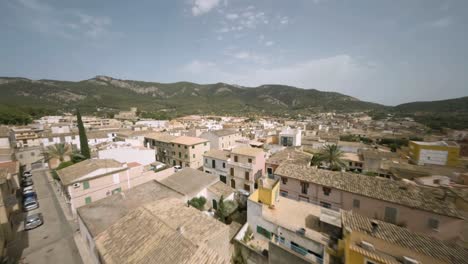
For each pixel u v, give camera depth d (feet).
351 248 47.50
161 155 184.24
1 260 62.13
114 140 218.38
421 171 125.49
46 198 111.96
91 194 91.30
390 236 47.29
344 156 170.60
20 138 205.67
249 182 111.65
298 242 60.39
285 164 101.14
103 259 44.32
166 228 47.16
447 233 60.49
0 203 71.77
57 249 70.79
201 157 164.76
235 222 84.17
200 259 38.47
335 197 80.28
